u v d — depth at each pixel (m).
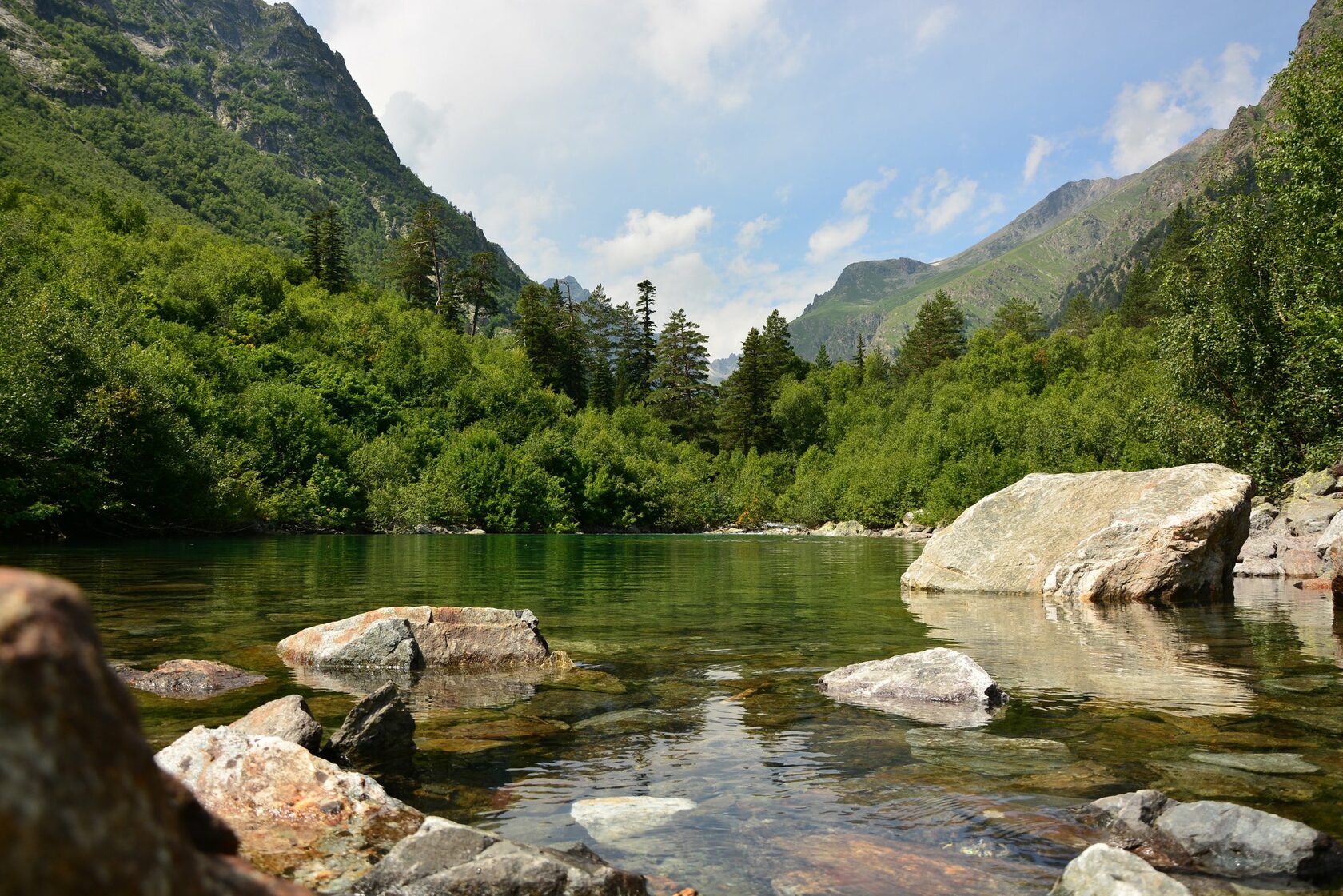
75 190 137.75
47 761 1.00
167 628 9.57
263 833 3.59
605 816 3.98
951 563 15.95
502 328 171.62
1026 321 126.25
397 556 24.78
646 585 16.78
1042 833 3.72
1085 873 3.04
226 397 45.56
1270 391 24.44
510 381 78.12
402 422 61.88
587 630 10.30
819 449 96.00
